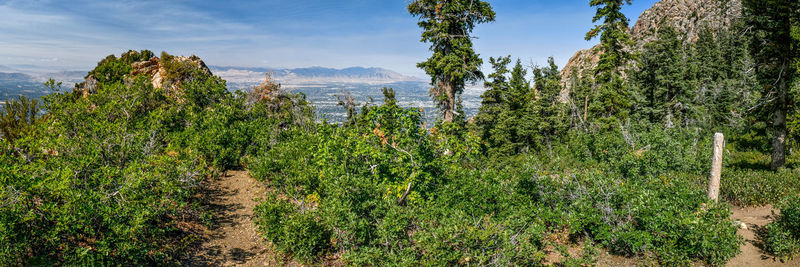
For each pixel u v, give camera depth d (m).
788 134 19.78
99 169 8.58
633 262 9.58
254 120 21.92
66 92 13.92
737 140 27.75
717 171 11.74
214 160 16.72
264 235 9.91
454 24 20.67
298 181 13.62
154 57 32.44
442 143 10.56
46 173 8.40
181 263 8.56
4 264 6.60
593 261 9.01
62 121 12.41
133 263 7.67
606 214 10.46
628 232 9.45
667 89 29.89
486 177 10.63
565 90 53.84
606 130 26.98
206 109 21.44
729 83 36.06
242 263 8.99
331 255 9.28
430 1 20.11
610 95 28.56
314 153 11.59
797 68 17.42
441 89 21.47
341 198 9.27
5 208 6.52
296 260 9.18
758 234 11.30
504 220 8.87
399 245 8.38
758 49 18.78
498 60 29.25
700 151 19.39
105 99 16.41
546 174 12.49
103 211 7.35
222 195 14.09
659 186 11.61
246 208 12.91
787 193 14.06
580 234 10.96
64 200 7.48
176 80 27.77
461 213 8.47
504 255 7.55
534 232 8.67
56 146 10.05
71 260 6.89
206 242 9.88
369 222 8.95
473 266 7.50
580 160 22.31
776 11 17.05
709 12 73.31
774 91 18.53
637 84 34.31
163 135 17.03
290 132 22.42
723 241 9.09
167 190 9.41
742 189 14.49
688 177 17.02
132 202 7.89
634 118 29.91
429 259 7.57
